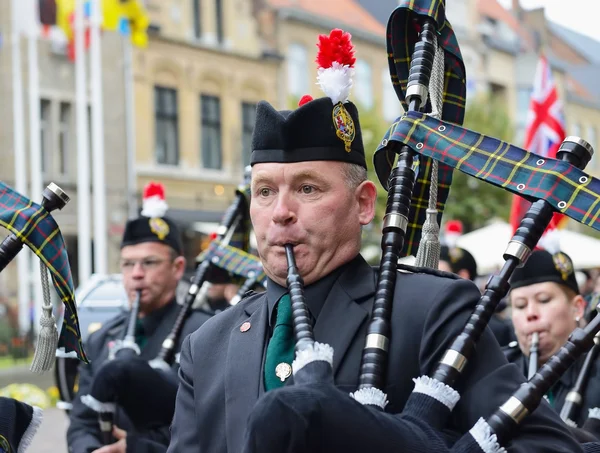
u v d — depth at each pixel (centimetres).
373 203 248
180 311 484
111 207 2322
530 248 228
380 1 3109
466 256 696
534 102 742
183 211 2475
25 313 1945
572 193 226
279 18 2700
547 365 218
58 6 1808
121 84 2367
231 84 2591
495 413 211
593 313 426
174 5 2469
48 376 1633
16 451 297
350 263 245
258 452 192
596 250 983
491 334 229
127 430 429
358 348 233
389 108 2972
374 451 194
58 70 2275
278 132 237
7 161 2216
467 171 237
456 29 3225
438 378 215
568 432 219
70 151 2302
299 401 193
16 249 284
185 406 253
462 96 279
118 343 484
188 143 2502
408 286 236
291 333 238
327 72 242
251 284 482
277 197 240
